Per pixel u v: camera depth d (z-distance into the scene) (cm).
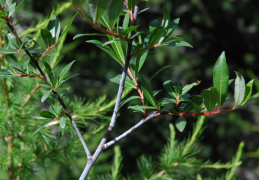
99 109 164
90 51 543
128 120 541
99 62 548
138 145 575
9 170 160
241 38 692
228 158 627
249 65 696
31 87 160
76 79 532
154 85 598
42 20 160
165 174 178
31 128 159
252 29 692
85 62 538
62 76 126
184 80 642
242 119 620
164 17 124
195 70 649
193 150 182
